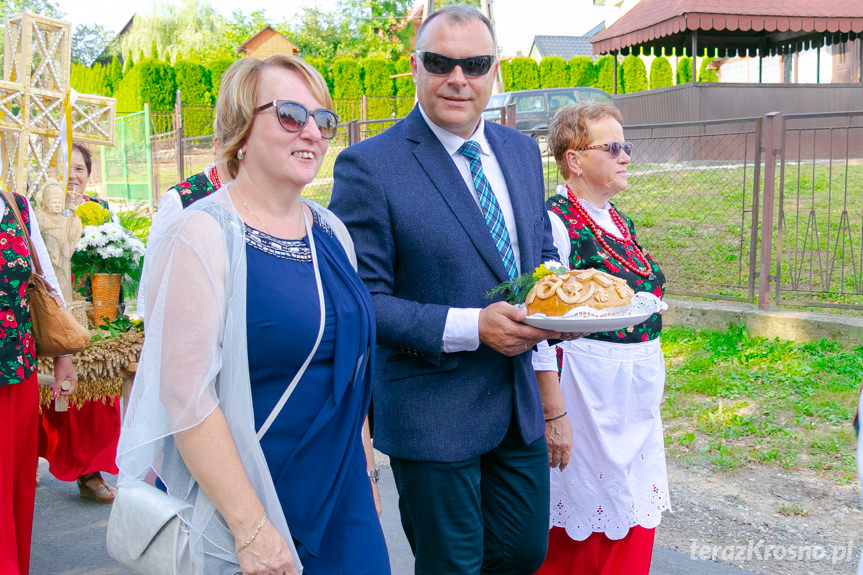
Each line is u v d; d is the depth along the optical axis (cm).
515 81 3234
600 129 313
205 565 187
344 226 240
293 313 194
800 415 561
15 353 322
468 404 255
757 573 369
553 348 293
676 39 1947
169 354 184
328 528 212
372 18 6284
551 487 314
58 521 448
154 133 2156
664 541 402
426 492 256
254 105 197
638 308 274
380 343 253
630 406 309
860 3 1619
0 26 5031
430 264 253
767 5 1587
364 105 2653
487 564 281
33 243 341
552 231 307
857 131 1642
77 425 460
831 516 421
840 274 876
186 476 193
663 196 1246
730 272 910
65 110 510
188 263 185
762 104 1580
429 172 255
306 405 201
